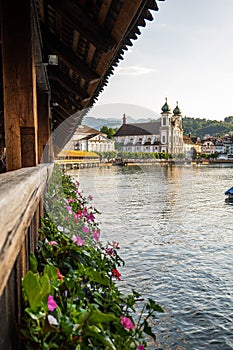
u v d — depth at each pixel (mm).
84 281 1865
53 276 1400
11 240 752
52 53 3971
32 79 2471
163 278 6977
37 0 2951
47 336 1077
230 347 4746
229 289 6504
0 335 855
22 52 2441
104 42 2936
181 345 4766
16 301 1103
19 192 991
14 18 2412
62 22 3340
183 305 5848
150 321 5258
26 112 2502
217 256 8523
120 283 6676
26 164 2580
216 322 5340
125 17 2479
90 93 5180
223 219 13414
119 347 1411
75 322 1146
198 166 63094
